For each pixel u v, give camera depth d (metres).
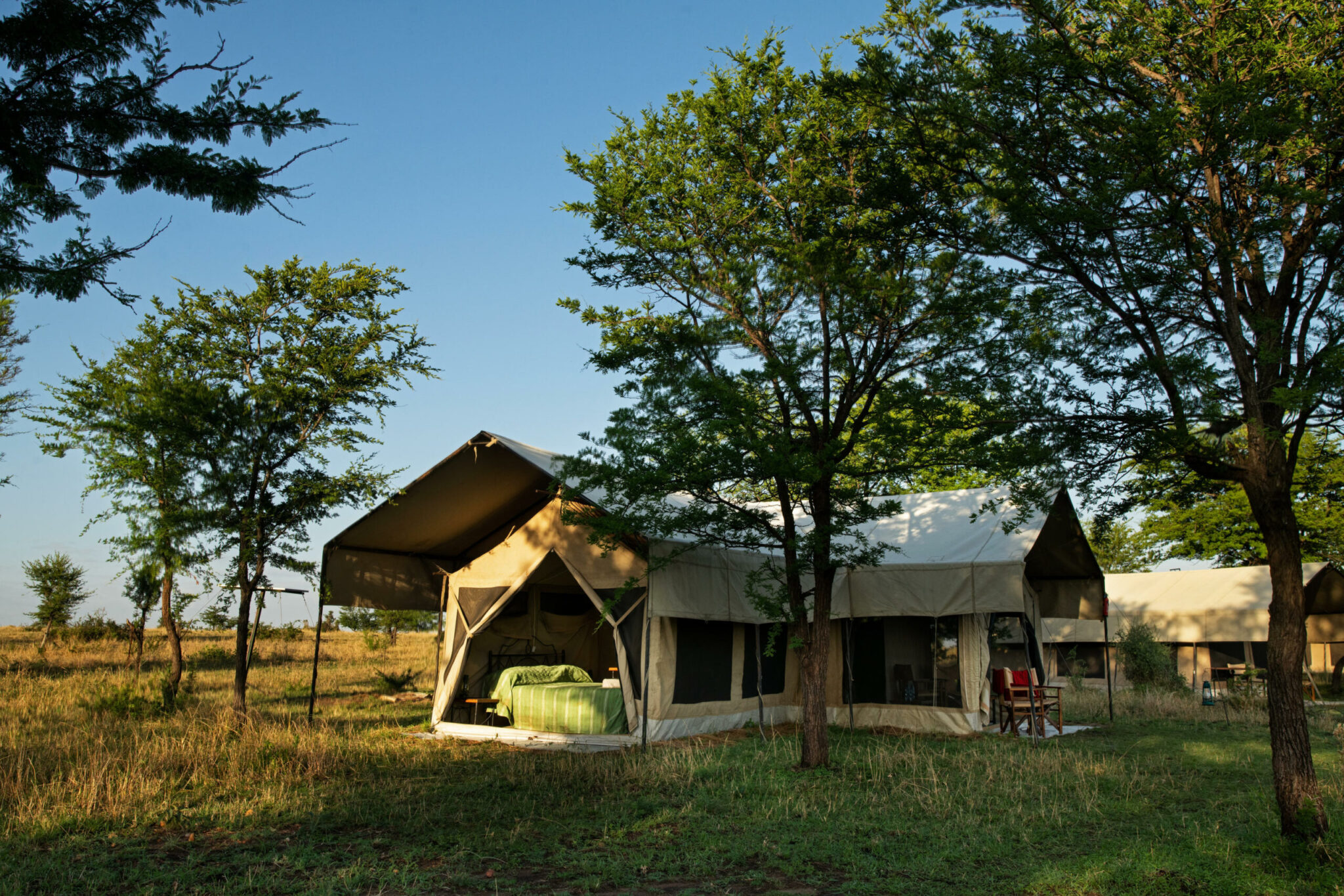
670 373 10.84
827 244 10.70
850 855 7.03
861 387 11.47
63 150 5.14
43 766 9.74
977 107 7.83
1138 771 11.05
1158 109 6.97
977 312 10.48
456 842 7.36
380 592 16.05
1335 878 5.91
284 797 8.82
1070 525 16.56
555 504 15.12
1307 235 6.96
